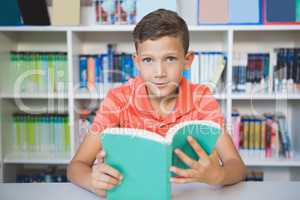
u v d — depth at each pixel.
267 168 2.08
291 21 1.65
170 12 0.87
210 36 1.98
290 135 2.03
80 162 0.88
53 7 1.70
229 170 0.76
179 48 0.84
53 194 0.71
